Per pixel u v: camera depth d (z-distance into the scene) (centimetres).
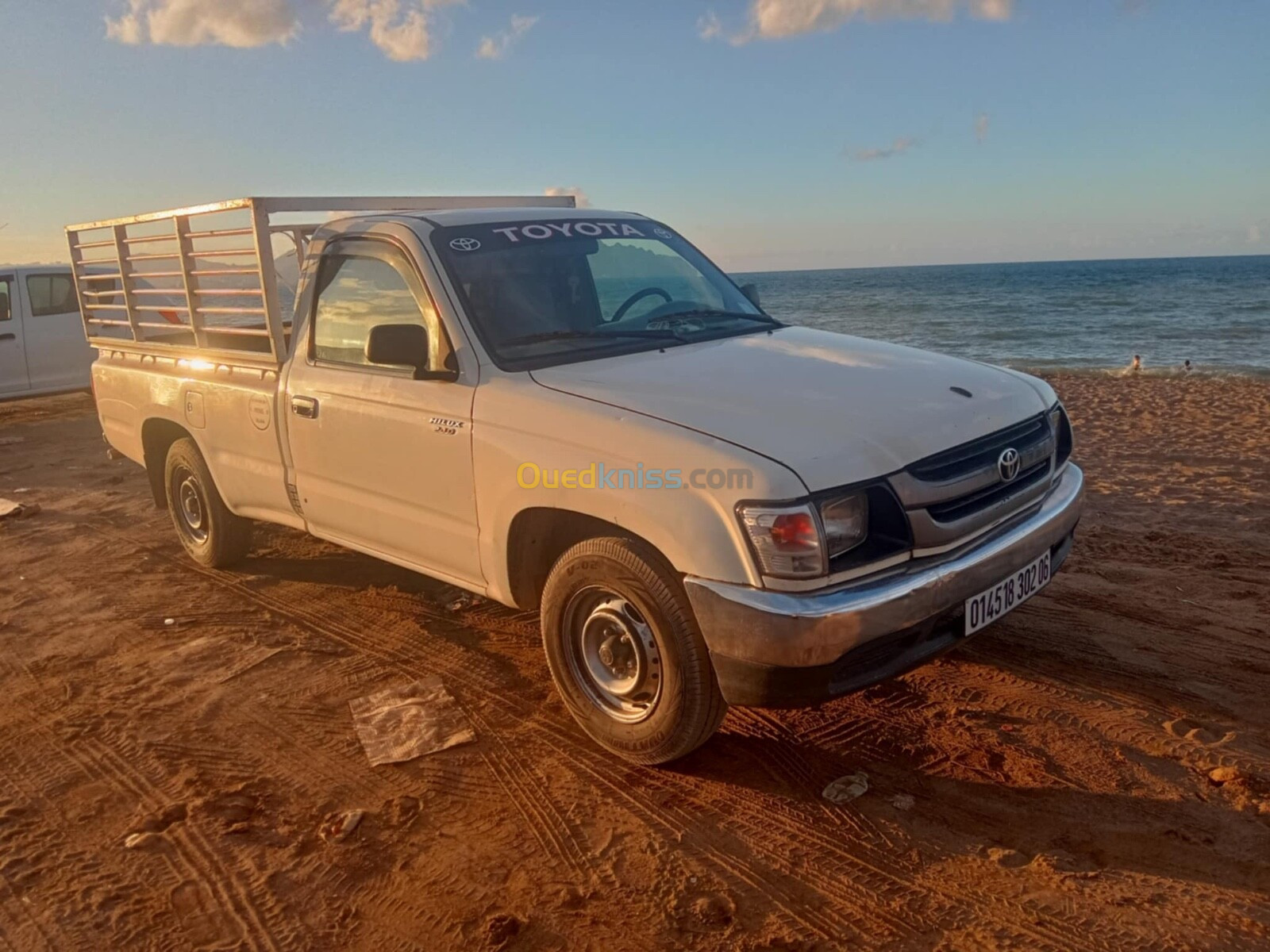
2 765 370
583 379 356
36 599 558
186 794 342
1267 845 286
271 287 464
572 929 266
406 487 404
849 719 374
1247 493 723
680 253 491
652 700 335
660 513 301
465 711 396
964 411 334
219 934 271
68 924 277
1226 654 416
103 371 631
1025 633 445
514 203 553
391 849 306
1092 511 677
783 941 257
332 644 471
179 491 594
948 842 296
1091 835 295
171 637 490
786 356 385
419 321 398
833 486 288
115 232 581
